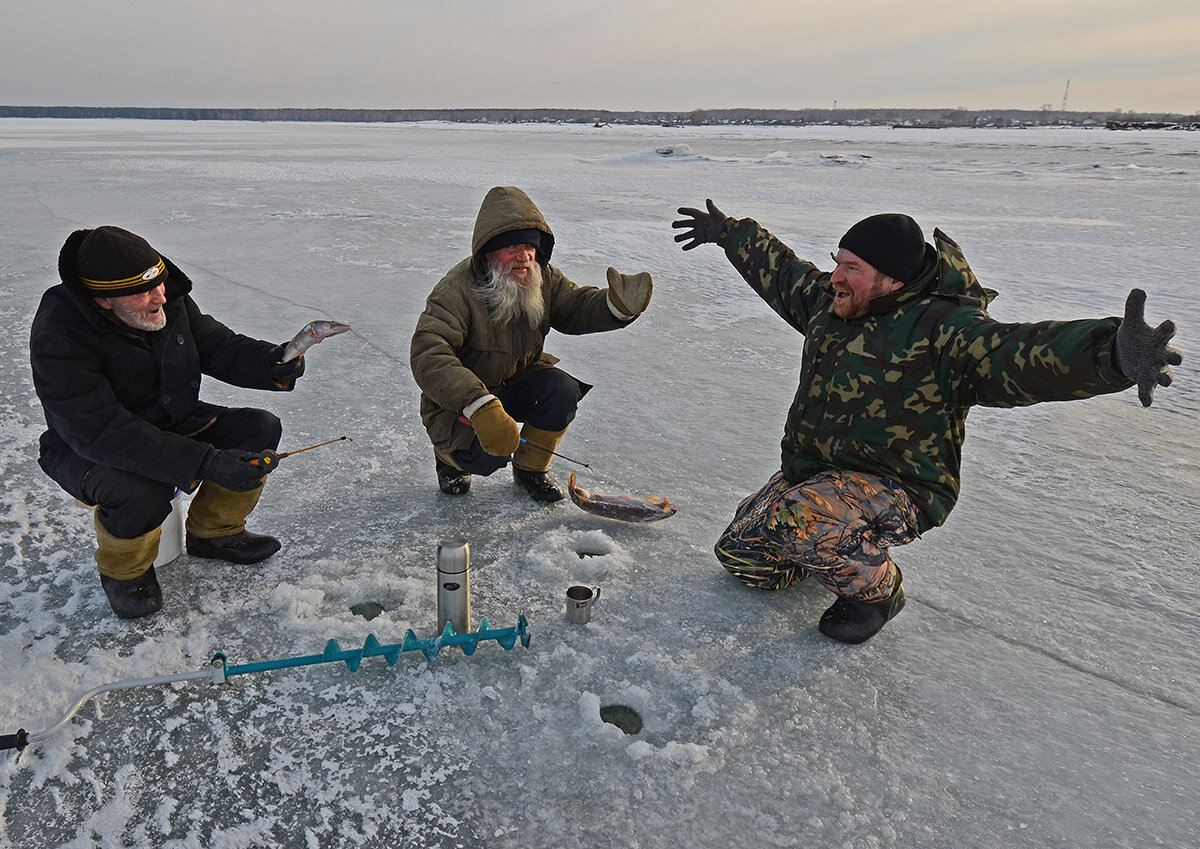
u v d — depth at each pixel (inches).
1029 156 1562.5
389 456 152.2
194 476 89.0
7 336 223.8
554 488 134.6
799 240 436.1
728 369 222.4
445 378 107.8
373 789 73.5
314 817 70.5
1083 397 76.2
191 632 94.7
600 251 399.5
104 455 86.2
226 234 433.7
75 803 71.0
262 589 104.7
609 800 73.2
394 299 289.9
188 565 109.7
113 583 95.8
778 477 109.0
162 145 1652.3
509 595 105.6
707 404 190.7
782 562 104.4
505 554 116.4
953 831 71.2
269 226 465.4
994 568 117.6
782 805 73.4
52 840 67.4
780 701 87.0
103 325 86.3
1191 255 431.2
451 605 91.7
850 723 84.1
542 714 83.2
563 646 94.0
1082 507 139.6
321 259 366.6
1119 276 365.7
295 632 95.6
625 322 123.4
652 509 123.0
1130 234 515.5
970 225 556.4
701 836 69.8
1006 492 145.7
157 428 89.7
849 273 90.7
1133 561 120.4
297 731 80.2
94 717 80.8
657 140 2498.8
